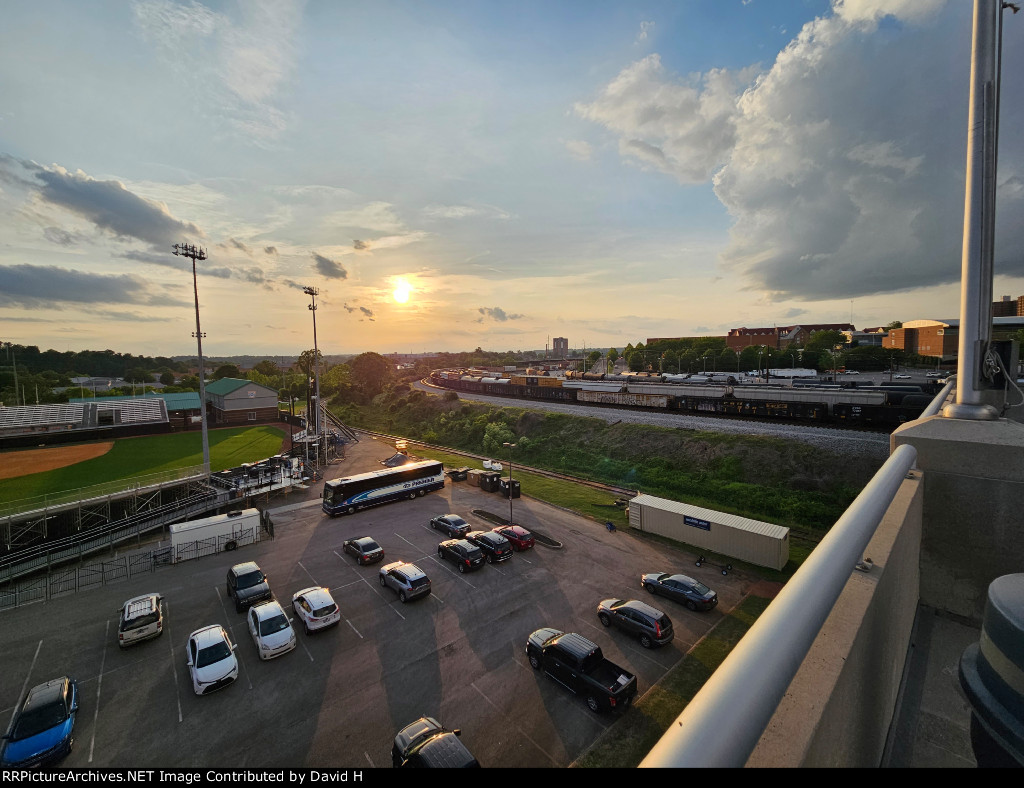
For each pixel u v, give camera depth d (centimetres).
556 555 2345
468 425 5844
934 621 470
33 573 2305
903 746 321
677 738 144
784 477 3055
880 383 5884
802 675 202
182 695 1421
